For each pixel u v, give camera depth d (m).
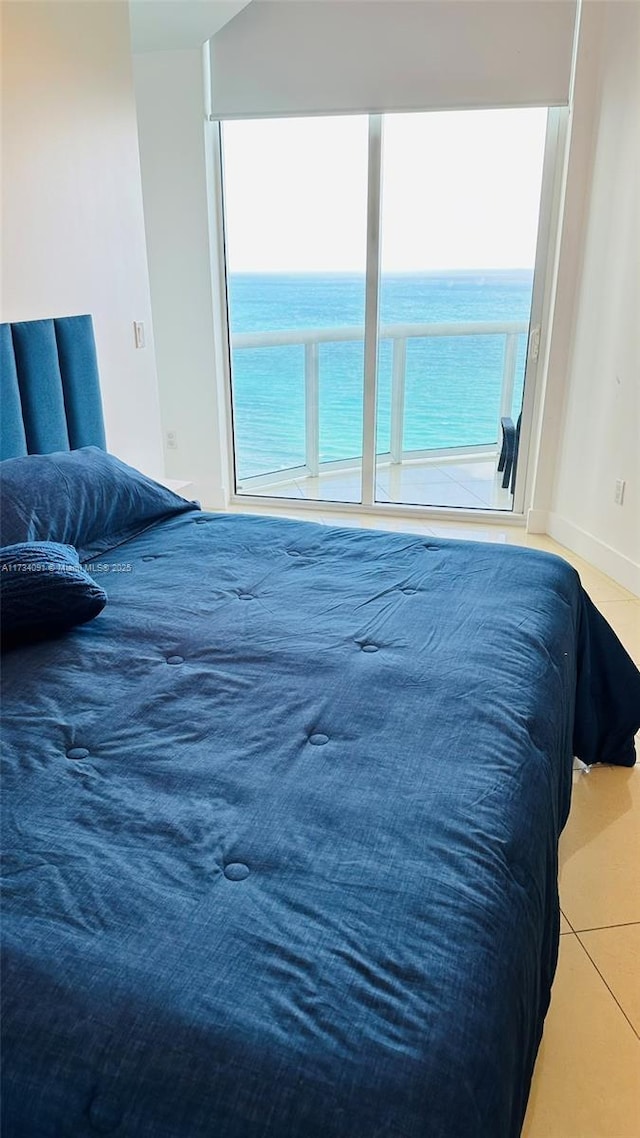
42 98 2.39
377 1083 0.69
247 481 4.54
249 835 1.00
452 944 0.84
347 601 1.75
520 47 3.21
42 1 2.34
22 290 2.41
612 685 2.03
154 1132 0.69
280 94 3.50
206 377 4.03
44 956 0.81
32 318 2.46
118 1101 0.70
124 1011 0.75
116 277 2.88
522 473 3.93
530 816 1.08
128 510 2.25
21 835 1.00
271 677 1.40
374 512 4.19
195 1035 0.73
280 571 1.95
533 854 1.03
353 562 2.01
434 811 1.04
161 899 0.89
